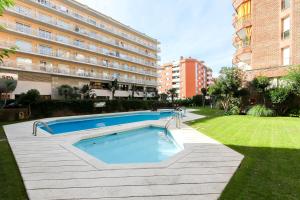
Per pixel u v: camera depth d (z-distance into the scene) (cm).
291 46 1864
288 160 536
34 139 859
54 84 3325
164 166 497
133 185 393
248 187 375
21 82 2883
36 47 3200
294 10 1848
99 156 762
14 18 2944
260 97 1944
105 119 2195
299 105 1712
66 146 727
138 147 891
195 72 7800
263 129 1054
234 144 739
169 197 345
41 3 3209
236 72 2011
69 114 2356
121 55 4938
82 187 385
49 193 362
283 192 354
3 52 495
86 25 4088
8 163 534
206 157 574
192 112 2416
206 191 366
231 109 2034
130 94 4934
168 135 1074
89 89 3525
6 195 354
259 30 2184
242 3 2389
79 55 3894
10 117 1728
